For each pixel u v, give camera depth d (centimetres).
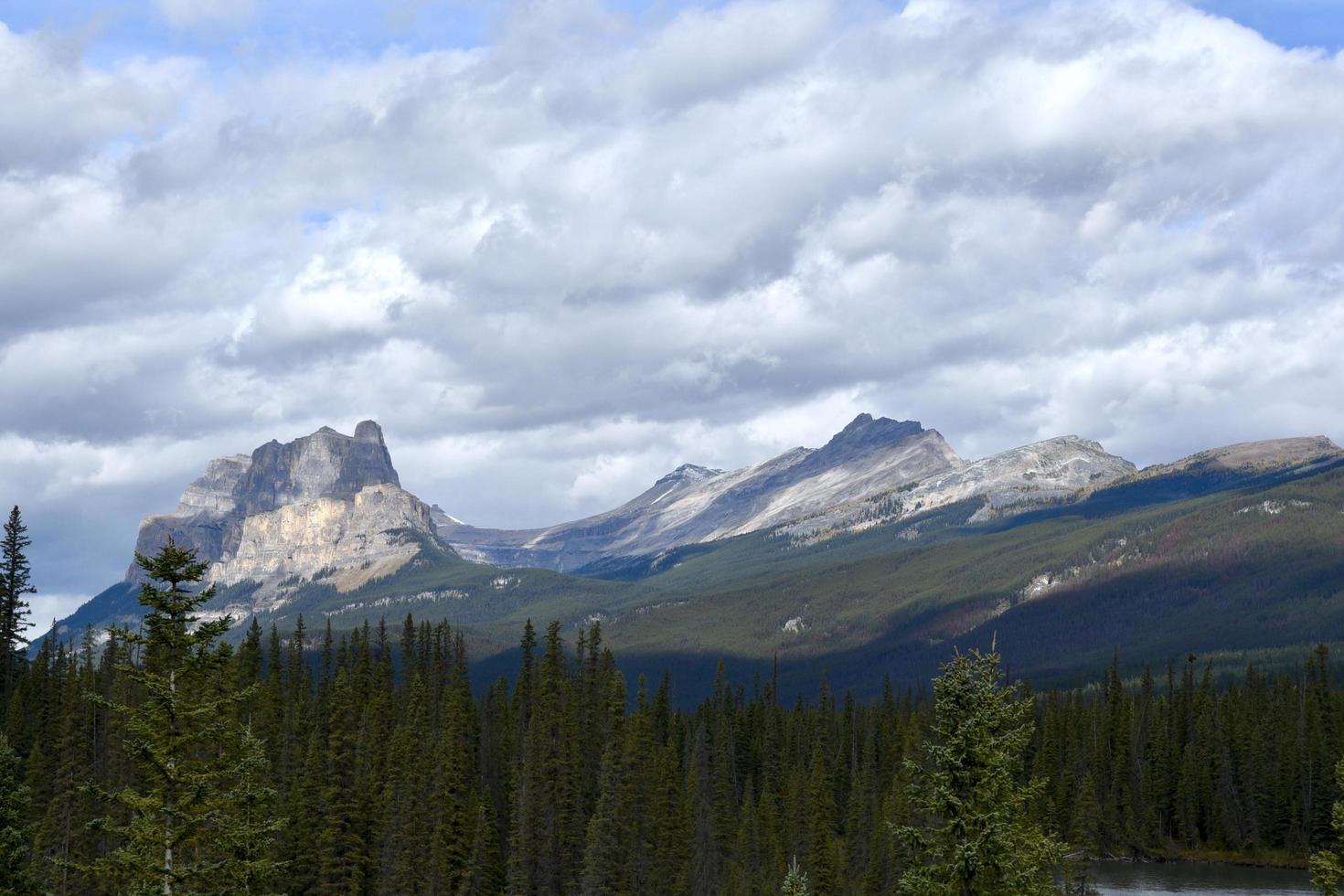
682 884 16188
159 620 5797
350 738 14475
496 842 15950
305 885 13900
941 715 5709
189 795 5725
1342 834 7900
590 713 18475
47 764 14212
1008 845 5484
